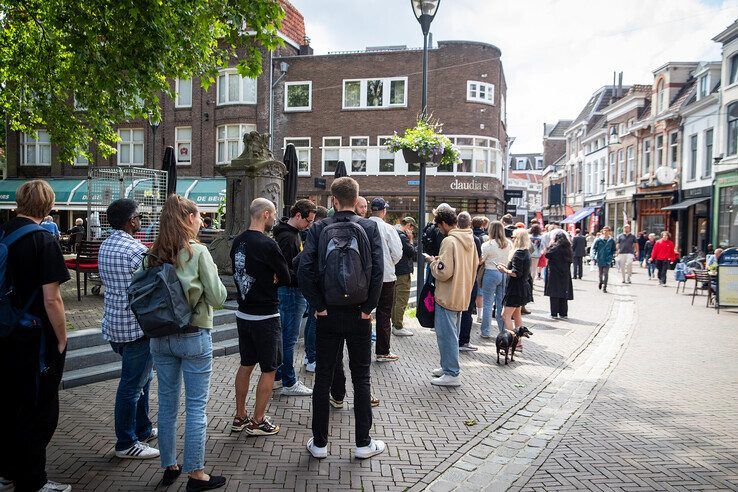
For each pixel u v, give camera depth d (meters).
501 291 8.73
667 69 28.16
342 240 3.86
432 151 9.00
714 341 8.80
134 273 3.39
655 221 29.20
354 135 27.03
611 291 16.16
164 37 7.27
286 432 4.46
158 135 27.80
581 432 4.64
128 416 3.86
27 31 10.41
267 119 27.00
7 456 3.28
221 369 6.27
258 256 4.21
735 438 4.51
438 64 26.25
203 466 3.45
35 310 3.26
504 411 5.15
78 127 11.99
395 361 6.91
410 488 3.56
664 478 3.75
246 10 7.35
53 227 11.83
